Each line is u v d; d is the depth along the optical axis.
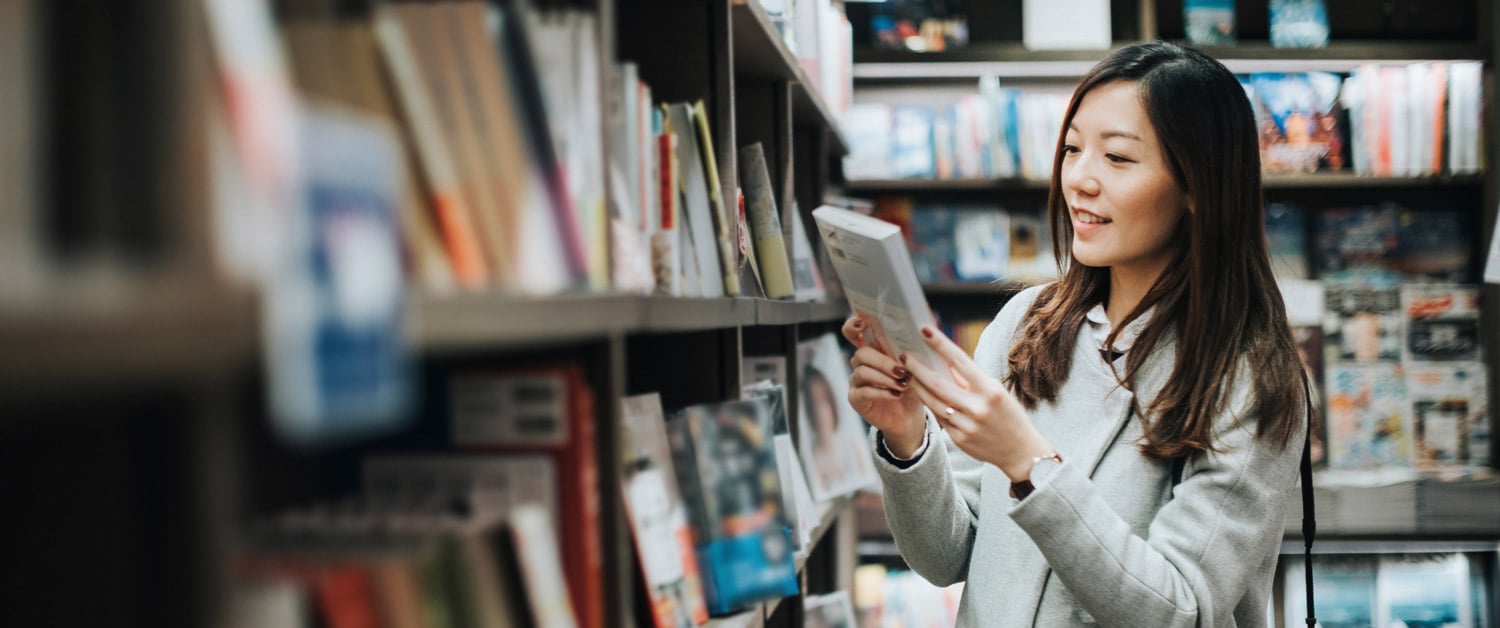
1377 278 3.99
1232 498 1.48
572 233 0.89
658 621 1.17
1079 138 1.67
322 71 0.63
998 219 4.10
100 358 0.35
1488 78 3.82
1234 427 1.51
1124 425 1.62
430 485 0.94
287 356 0.44
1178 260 1.64
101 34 0.42
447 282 0.72
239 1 0.46
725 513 1.45
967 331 4.08
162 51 0.43
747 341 2.37
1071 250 1.80
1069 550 1.43
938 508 1.75
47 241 0.41
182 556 0.52
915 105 4.30
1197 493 1.50
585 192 1.01
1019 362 1.77
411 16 0.76
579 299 0.87
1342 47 3.89
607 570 1.01
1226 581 1.46
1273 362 1.53
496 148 0.79
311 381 0.45
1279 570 3.83
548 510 0.93
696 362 1.78
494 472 0.94
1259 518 1.49
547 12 1.00
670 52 1.72
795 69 2.31
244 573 0.60
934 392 1.51
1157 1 4.13
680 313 1.25
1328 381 3.87
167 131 0.43
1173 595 1.42
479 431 0.96
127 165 0.42
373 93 0.69
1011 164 3.94
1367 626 3.79
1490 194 3.80
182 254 0.42
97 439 0.53
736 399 1.76
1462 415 3.82
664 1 1.73
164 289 0.38
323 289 0.47
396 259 0.53
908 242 4.11
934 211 4.12
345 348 0.48
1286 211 4.02
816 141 3.03
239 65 0.45
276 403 0.43
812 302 2.49
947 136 3.97
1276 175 3.89
